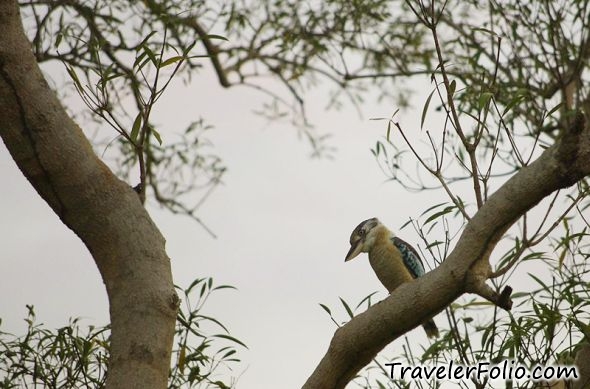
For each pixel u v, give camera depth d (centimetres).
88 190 720
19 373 930
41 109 712
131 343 707
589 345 862
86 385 918
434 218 858
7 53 707
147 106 739
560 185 663
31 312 948
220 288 903
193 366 913
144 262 725
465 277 680
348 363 713
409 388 909
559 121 1475
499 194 678
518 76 1541
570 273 938
